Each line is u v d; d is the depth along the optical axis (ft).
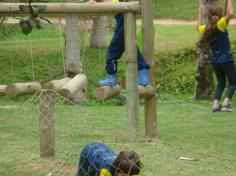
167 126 47.39
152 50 42.14
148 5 41.52
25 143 40.01
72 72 48.24
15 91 33.96
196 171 32.48
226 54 48.75
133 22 40.27
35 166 33.71
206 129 45.70
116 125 42.47
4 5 36.65
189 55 94.17
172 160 34.71
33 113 46.37
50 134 35.58
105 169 23.08
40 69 93.35
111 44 41.09
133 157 22.54
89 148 24.54
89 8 39.29
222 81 51.72
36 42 108.27
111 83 40.60
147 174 31.65
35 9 30.63
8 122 46.50
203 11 54.03
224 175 31.83
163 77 87.56
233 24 114.73
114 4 39.63
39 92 34.86
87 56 98.27
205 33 48.11
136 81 40.75
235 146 39.19
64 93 32.89
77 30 80.02
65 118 43.78
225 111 52.65
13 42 108.37
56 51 101.50
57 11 38.86
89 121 44.37
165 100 67.15
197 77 70.90
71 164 33.55
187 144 39.70
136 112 40.70
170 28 123.95
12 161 34.96
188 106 58.85
